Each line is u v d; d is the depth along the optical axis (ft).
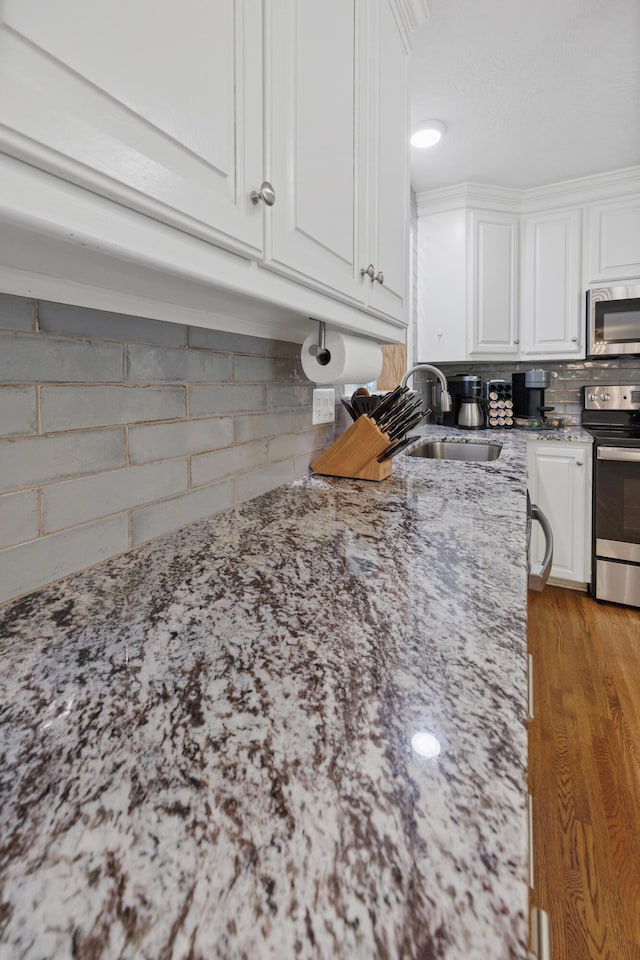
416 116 6.32
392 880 0.83
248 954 0.73
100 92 1.22
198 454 3.03
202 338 3.02
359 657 1.55
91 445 2.28
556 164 7.66
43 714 1.31
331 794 1.02
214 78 1.63
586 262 8.39
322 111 2.45
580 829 3.75
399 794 1.01
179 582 2.18
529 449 8.02
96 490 2.32
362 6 2.96
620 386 8.74
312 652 1.59
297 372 4.33
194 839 0.92
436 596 2.01
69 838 0.93
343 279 2.77
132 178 1.32
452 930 0.75
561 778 4.25
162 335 2.68
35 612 1.90
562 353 8.76
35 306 1.98
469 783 1.04
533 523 8.09
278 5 2.02
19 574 1.99
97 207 1.27
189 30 1.51
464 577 2.20
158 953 0.73
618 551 7.49
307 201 2.31
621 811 3.90
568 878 3.37
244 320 3.22
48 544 2.10
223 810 0.98
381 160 3.39
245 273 1.90
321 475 4.57
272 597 2.02
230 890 0.82
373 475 4.33
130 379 2.48
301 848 0.89
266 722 1.26
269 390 3.85
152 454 2.66
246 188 1.83
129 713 1.31
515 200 8.64
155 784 1.06
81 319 2.19
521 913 0.77
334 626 1.76
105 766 1.12
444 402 5.90
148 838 0.93
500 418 8.90
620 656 6.16
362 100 3.01
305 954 0.73
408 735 1.19
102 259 1.57
